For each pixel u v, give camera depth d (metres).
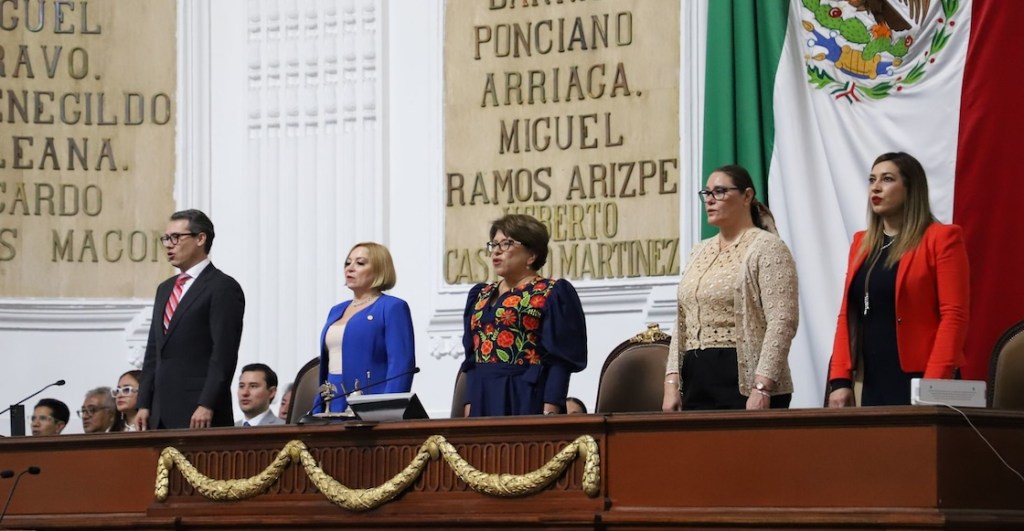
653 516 7.04
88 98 13.30
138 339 13.00
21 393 12.93
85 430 11.28
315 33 13.05
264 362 12.80
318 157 12.91
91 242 13.16
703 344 7.84
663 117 11.93
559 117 12.26
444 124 12.56
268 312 12.85
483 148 12.44
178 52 13.26
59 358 13.01
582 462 7.23
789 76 11.38
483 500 7.42
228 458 8.09
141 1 13.31
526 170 12.30
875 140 11.06
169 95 13.26
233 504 8.02
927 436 6.56
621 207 11.98
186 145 13.16
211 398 8.79
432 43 12.66
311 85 13.01
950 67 10.90
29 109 13.27
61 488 8.59
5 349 12.98
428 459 7.55
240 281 12.95
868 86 11.16
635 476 7.15
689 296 7.91
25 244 13.12
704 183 11.45
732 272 7.81
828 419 6.75
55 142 13.26
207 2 13.30
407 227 12.61
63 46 13.33
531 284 8.24
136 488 8.38
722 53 11.50
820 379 10.94
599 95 12.13
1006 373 7.89
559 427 7.30
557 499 7.26
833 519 6.66
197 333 9.05
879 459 6.64
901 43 11.09
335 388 8.74
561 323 8.10
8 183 13.16
